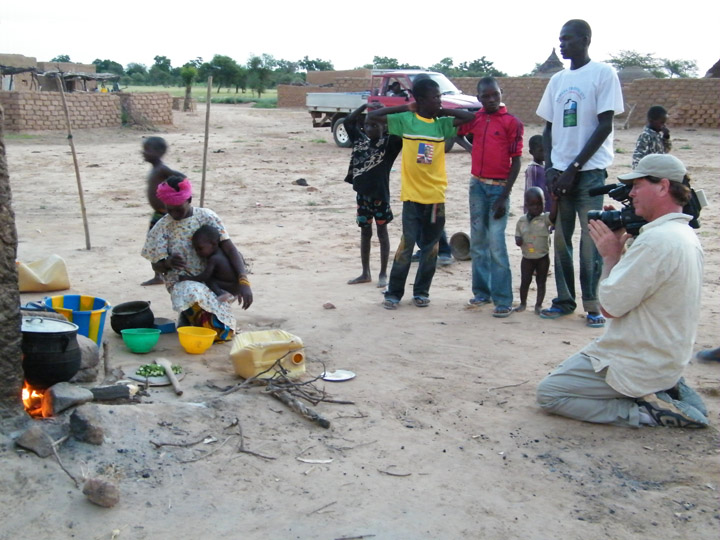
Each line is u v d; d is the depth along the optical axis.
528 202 6.60
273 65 110.50
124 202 13.45
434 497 3.69
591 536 3.40
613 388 4.43
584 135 6.21
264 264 8.77
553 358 5.66
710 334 6.21
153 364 5.16
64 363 4.23
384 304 6.94
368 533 3.37
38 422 4.00
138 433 4.07
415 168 6.62
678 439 4.34
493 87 6.42
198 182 16.19
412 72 22.34
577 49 6.17
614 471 3.99
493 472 3.96
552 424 4.54
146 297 7.13
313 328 6.31
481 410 4.72
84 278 7.82
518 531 3.43
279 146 24.78
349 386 5.05
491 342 6.01
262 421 4.42
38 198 13.75
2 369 3.88
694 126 27.98
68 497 3.51
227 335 5.88
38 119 27.72
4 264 3.78
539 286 6.77
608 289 4.34
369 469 3.95
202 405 4.51
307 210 12.86
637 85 29.45
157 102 31.45
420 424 4.50
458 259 8.93
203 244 5.73
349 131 7.59
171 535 3.31
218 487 3.71
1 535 3.24
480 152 6.61
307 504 3.60
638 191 4.38
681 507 3.64
